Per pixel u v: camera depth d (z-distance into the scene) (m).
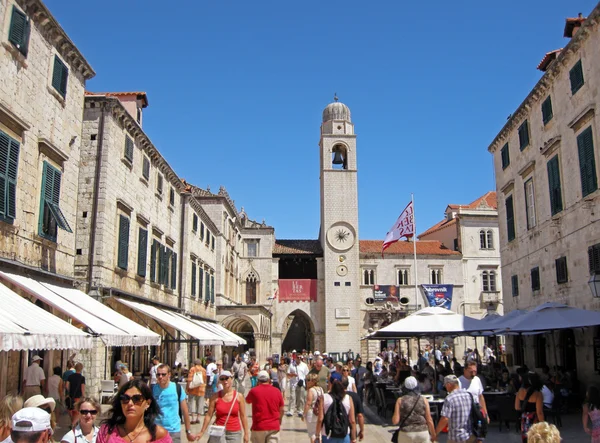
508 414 20.42
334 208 72.25
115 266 28.62
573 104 26.72
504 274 38.12
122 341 19.31
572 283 27.05
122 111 29.17
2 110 18.14
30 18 20.64
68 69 24.25
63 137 23.70
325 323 69.31
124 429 7.23
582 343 26.06
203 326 35.19
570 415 23.73
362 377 27.62
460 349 68.44
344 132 75.25
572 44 25.94
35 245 21.05
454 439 11.35
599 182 24.03
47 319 15.61
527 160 33.28
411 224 41.97
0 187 18.11
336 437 11.52
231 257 66.62
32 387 18.03
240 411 11.58
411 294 71.62
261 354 58.94
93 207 27.31
